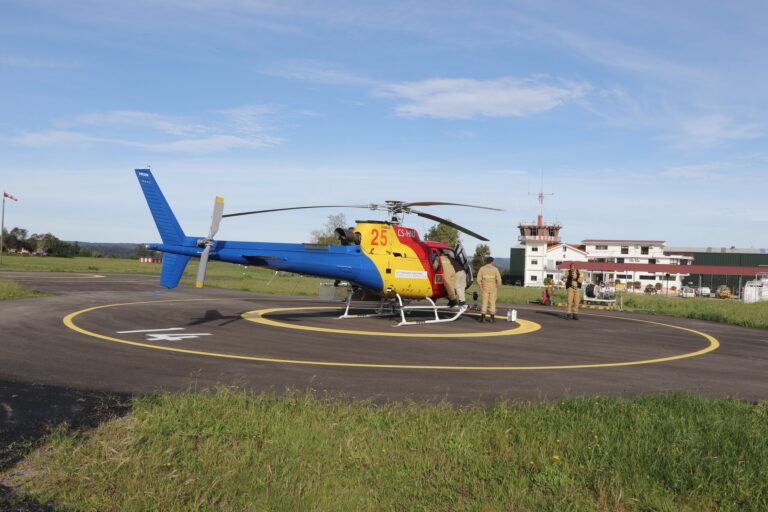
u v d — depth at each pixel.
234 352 10.01
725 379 9.08
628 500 4.07
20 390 6.71
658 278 80.69
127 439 4.85
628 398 7.29
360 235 15.49
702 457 4.80
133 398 6.24
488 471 4.50
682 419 5.87
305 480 4.26
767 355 12.05
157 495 3.94
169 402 5.96
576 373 9.14
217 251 13.33
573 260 88.00
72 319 13.97
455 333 13.97
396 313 18.44
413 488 4.23
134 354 9.48
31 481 4.17
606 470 4.54
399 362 9.61
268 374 8.20
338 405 6.25
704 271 76.94
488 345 12.08
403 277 15.57
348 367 8.98
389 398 6.99
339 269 14.74
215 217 12.89
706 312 22.75
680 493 4.27
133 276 39.25
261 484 4.15
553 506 4.00
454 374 8.70
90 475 4.23
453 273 16.59
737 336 15.66
